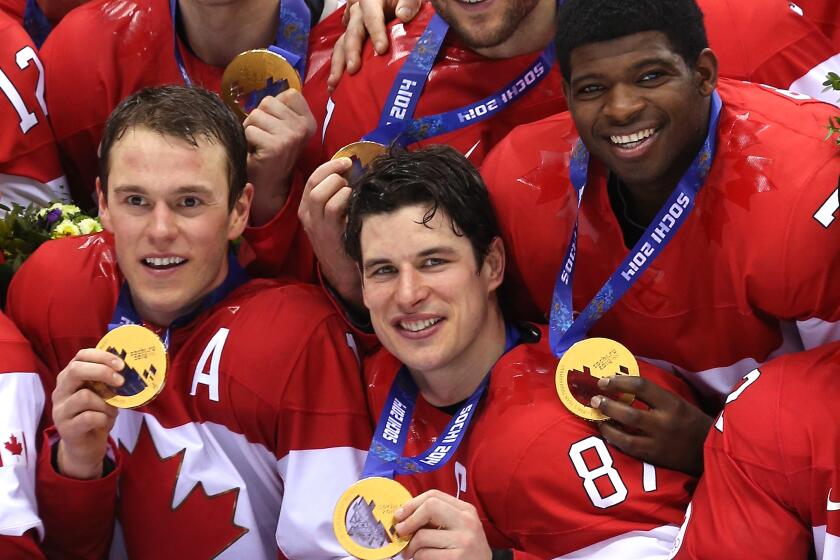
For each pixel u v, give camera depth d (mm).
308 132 3396
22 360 3109
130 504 3119
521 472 2748
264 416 3080
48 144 3820
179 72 3779
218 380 3092
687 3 2641
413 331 2879
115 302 3215
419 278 2848
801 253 2646
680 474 2756
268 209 3404
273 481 3156
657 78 2633
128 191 3016
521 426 2795
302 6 3707
